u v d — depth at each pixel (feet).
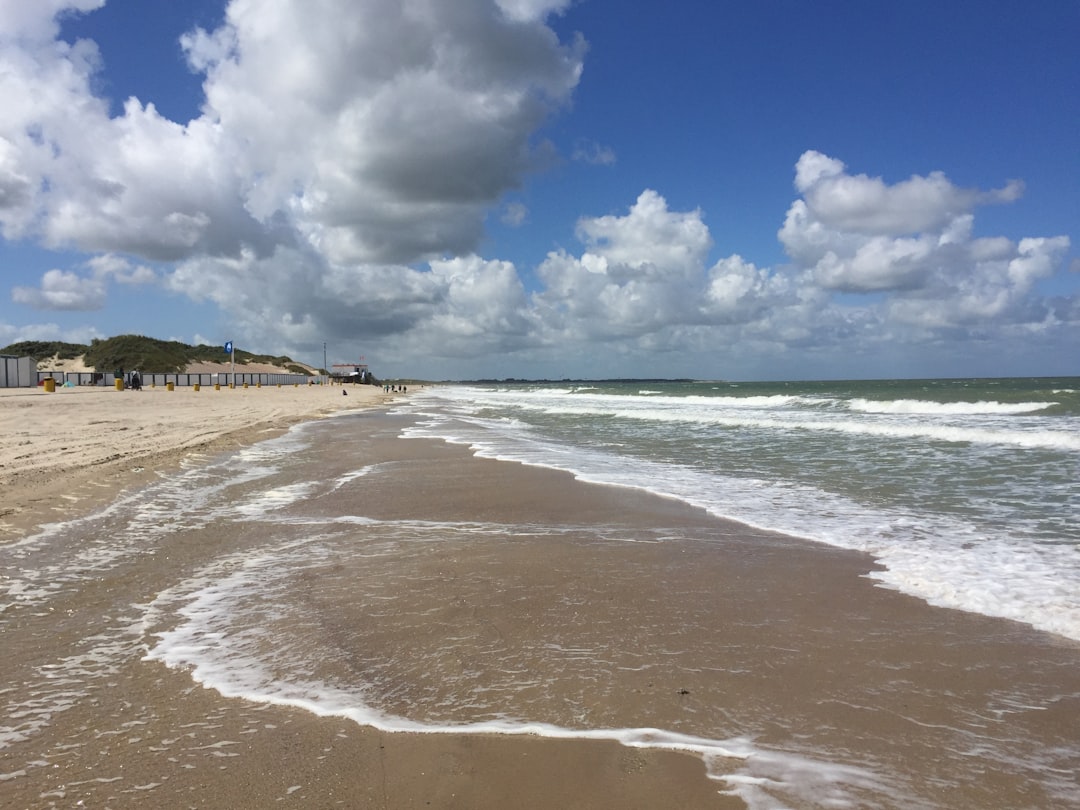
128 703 10.50
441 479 34.94
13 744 9.25
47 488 28.73
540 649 12.82
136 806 7.88
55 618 14.30
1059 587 16.47
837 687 11.29
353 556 19.66
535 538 22.04
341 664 12.05
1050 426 57.41
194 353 385.50
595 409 111.34
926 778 8.65
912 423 63.62
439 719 10.07
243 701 10.61
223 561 18.99
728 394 204.85
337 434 64.34
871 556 19.74
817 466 38.81
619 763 8.91
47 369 317.01
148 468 35.73
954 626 14.10
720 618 14.60
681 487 32.30
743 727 9.92
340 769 8.70
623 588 16.72
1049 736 9.73
